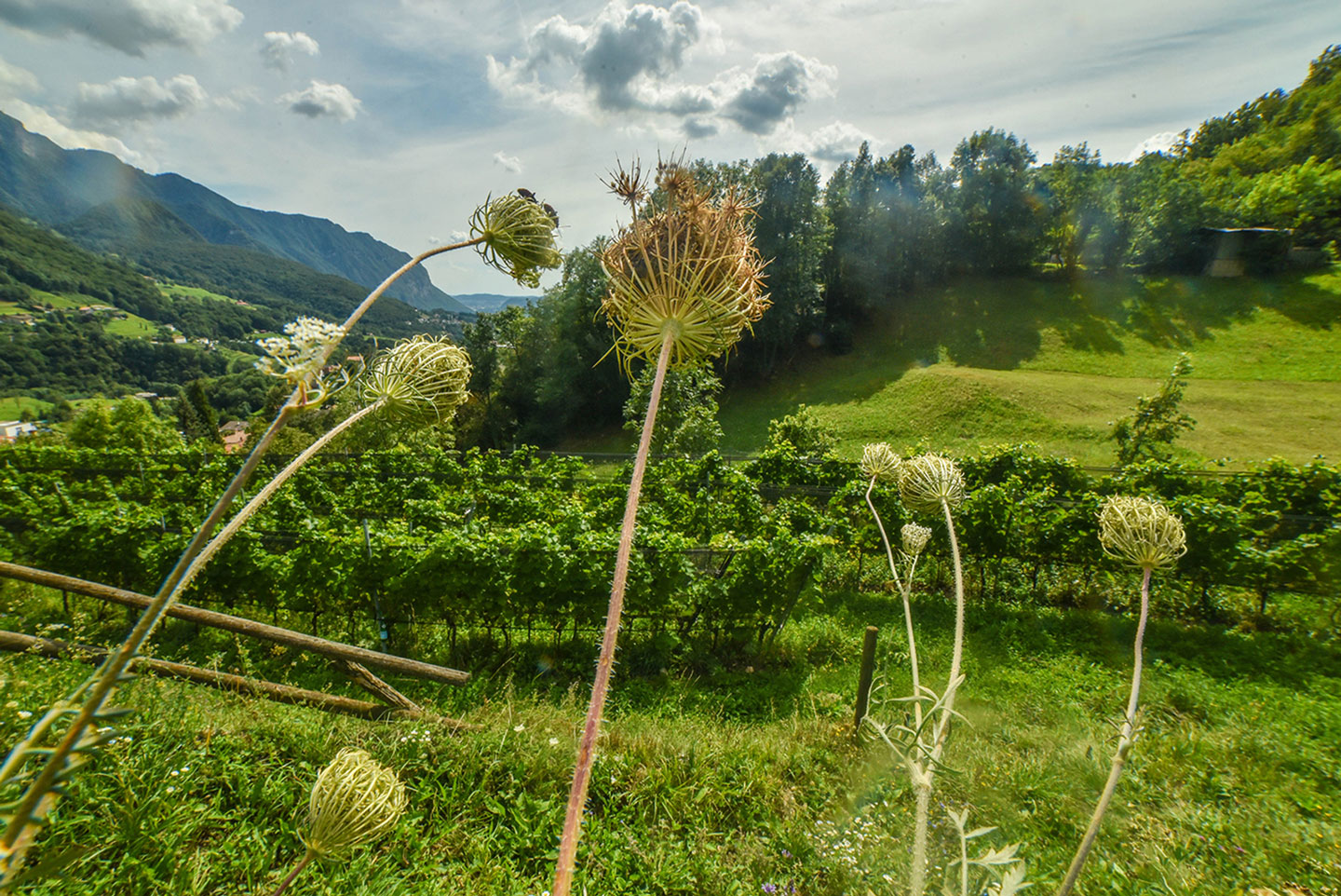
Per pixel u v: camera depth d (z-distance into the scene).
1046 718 7.27
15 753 0.87
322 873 3.71
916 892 1.56
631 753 5.41
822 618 10.23
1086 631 9.89
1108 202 53.19
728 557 9.43
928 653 9.10
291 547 9.30
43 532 8.99
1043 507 11.47
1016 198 52.16
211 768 4.26
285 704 5.03
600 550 8.86
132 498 14.81
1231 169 67.50
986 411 33.12
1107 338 43.97
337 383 1.15
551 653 8.84
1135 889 4.36
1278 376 36.53
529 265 1.75
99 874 3.35
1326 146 66.00
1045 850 4.77
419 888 3.87
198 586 8.73
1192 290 48.84
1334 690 8.28
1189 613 10.84
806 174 43.41
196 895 3.42
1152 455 16.78
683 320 1.47
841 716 6.94
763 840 4.76
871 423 34.50
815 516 12.31
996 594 11.34
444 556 8.41
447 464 16.27
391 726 4.95
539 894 4.07
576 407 40.84
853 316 51.47
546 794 4.83
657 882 4.29
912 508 2.58
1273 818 5.38
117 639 8.25
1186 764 6.10
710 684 8.40
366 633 9.05
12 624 7.39
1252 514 11.46
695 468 14.96
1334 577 9.89
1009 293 52.00
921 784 1.67
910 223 53.47
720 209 1.56
